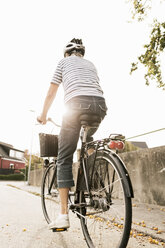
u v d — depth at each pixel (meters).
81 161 2.36
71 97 2.15
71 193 2.55
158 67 5.19
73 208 2.36
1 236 2.73
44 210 3.26
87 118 2.08
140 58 5.35
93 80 2.28
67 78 2.26
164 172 4.67
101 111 2.16
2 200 6.59
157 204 4.82
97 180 2.06
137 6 5.08
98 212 2.05
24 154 60.50
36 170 17.08
